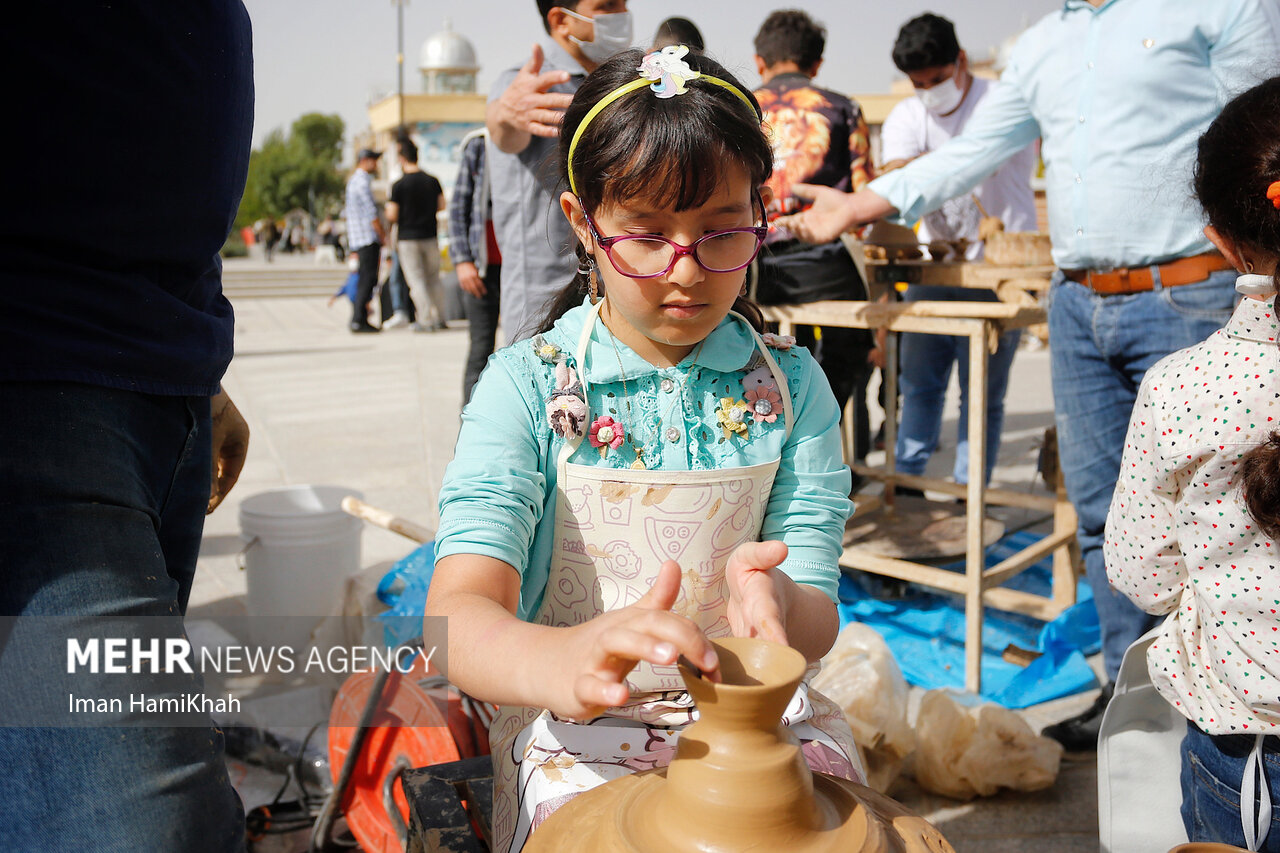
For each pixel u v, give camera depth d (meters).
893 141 4.90
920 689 2.77
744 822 0.95
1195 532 1.39
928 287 4.32
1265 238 1.39
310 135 61.16
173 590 1.23
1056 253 2.56
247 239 47.94
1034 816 2.25
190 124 1.35
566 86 2.91
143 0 1.29
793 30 3.72
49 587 1.09
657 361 1.46
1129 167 2.32
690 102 1.24
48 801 1.04
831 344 3.69
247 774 2.44
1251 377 1.33
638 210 1.26
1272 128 1.37
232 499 4.64
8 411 1.13
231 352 1.50
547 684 1.05
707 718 0.99
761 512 1.46
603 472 1.38
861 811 1.06
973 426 2.80
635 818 1.04
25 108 1.21
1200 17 2.26
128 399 1.27
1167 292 2.32
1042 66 2.54
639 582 1.40
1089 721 2.52
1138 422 1.51
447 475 1.40
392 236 12.66
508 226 2.99
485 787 1.58
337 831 2.16
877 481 4.02
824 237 2.99
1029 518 4.39
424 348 10.58
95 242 1.27
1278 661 1.33
